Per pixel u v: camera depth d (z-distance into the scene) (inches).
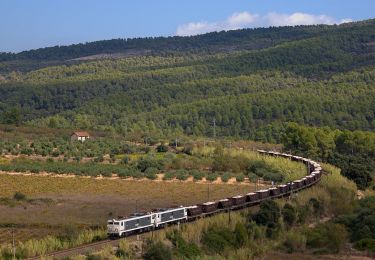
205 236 3518.7
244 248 3545.8
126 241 3225.9
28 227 3833.7
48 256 2871.6
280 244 3821.4
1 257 2886.3
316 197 4857.3
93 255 2908.5
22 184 5782.5
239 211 4286.4
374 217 4264.3
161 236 3353.8
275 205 4229.8
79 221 4030.5
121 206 4746.6
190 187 5940.0
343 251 3791.8
